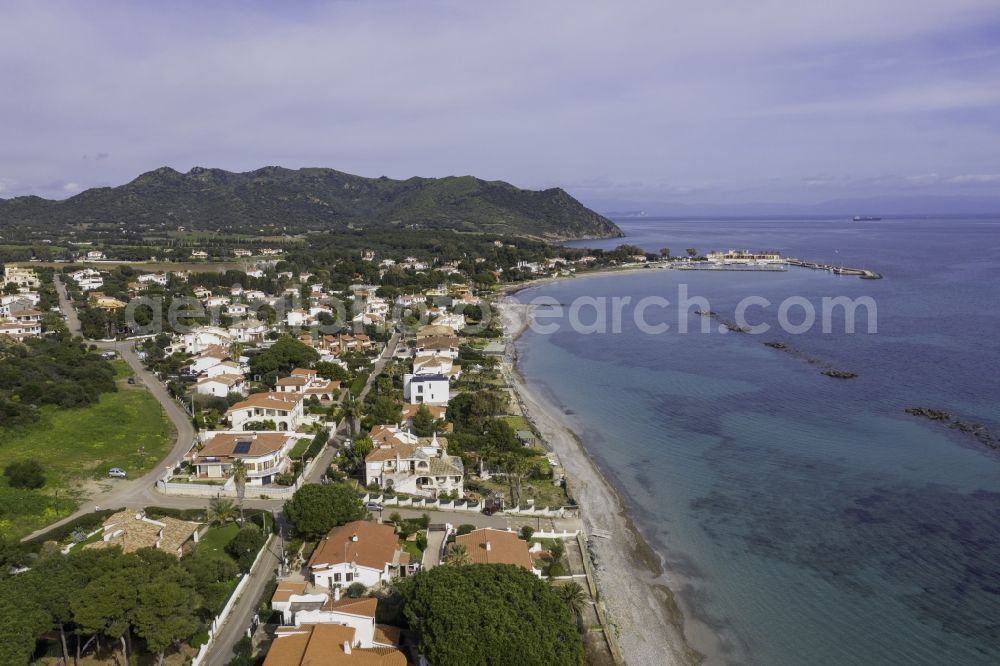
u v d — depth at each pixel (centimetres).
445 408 12912
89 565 5925
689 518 9181
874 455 11175
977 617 6900
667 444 12000
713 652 6512
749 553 8262
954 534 8544
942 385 15025
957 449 11338
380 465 9612
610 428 12900
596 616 6888
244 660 5656
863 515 9125
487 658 5028
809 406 13862
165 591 5512
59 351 15600
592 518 9138
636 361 18350
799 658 6431
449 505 9088
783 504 9538
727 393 14988
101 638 5862
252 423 11706
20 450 10231
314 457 10606
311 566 6831
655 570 7919
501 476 10306
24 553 7006
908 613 7019
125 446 10862
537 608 5541
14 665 4678
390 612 6197
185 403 13112
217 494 9219
